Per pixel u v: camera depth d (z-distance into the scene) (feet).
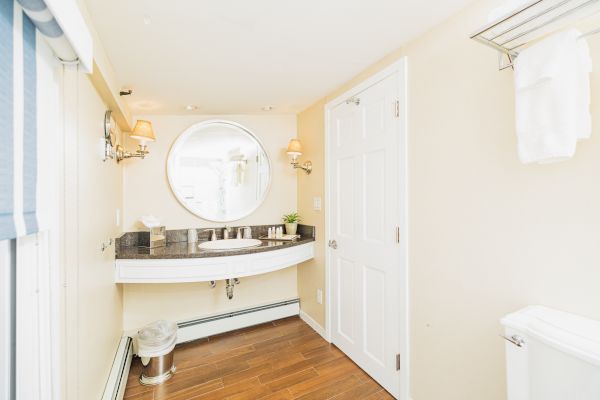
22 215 2.11
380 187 5.73
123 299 7.26
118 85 6.05
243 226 8.64
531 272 3.39
